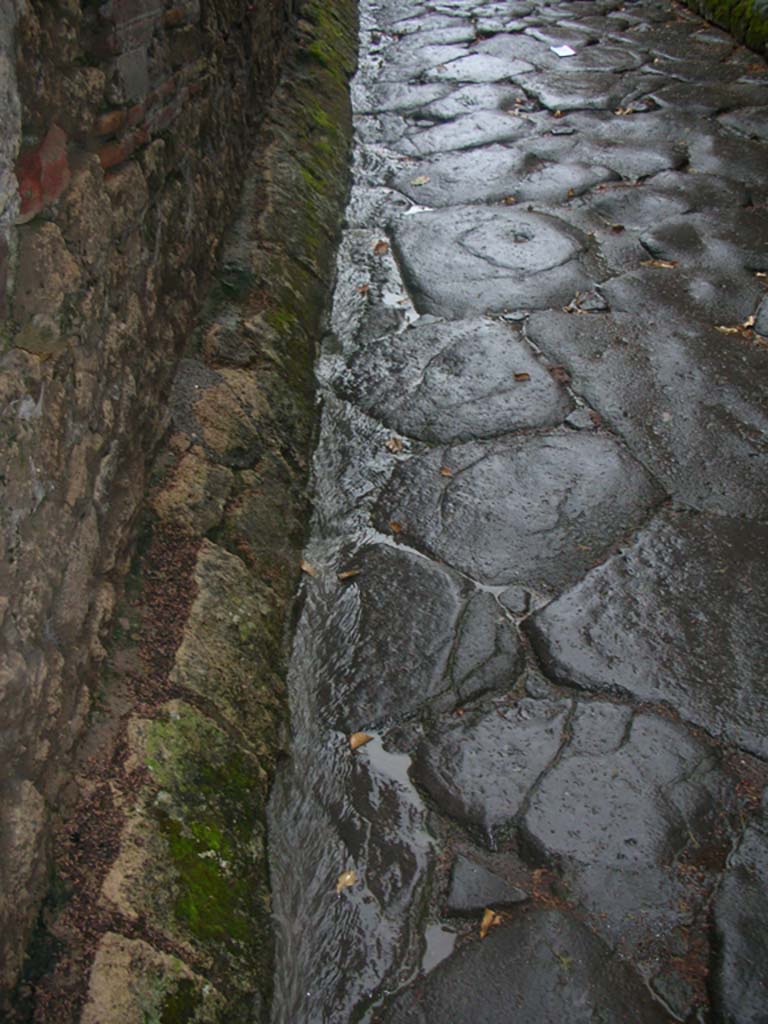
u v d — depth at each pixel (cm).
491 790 272
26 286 203
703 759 278
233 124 490
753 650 312
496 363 459
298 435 403
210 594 294
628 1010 221
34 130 213
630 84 793
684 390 432
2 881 174
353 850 261
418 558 355
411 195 639
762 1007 221
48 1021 177
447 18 988
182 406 346
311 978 233
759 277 521
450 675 309
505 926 239
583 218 591
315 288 512
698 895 244
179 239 355
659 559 346
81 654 229
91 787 221
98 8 269
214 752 255
